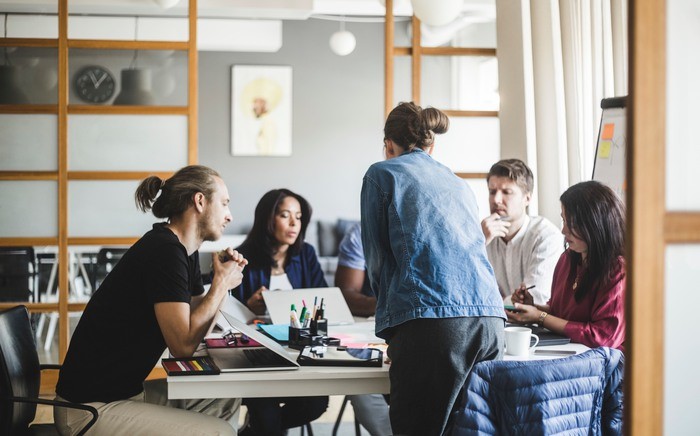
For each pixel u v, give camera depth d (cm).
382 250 238
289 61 1007
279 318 303
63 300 491
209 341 266
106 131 495
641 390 141
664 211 141
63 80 490
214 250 734
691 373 145
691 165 143
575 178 431
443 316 222
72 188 494
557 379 199
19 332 259
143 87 497
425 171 240
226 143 1005
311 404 322
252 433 299
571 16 430
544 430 196
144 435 227
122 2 492
